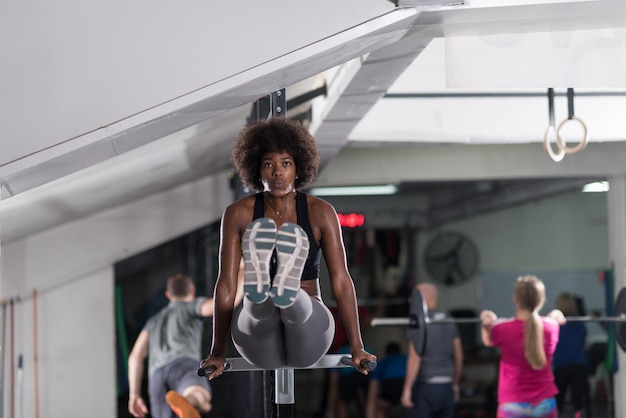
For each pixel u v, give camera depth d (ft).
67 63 10.10
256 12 10.19
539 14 10.90
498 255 55.26
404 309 47.98
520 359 20.79
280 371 12.53
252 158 10.36
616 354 29.71
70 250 30.27
